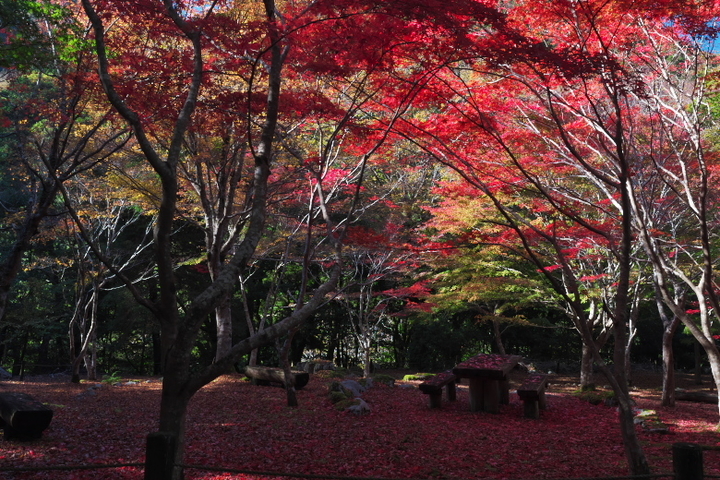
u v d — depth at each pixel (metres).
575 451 8.37
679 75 9.73
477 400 11.91
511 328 25.03
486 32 6.48
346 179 12.05
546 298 16.22
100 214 15.35
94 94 8.27
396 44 6.08
